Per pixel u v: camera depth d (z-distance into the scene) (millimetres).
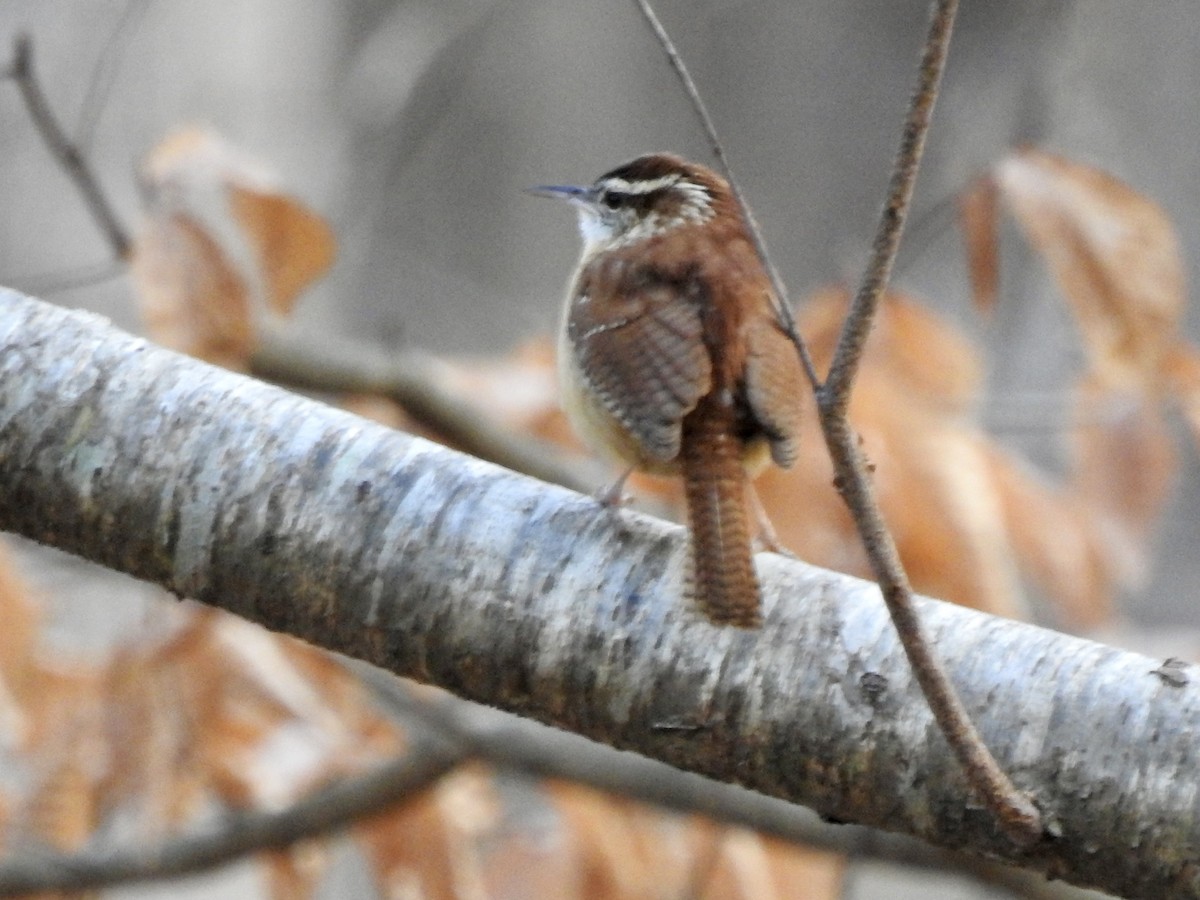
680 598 6090
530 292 19188
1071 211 8742
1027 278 14641
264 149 14398
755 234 5309
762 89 19656
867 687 5848
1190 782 5527
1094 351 8758
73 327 6715
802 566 6223
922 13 19375
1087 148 14156
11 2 13203
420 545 6301
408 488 6387
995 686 5773
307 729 10023
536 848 10023
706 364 6926
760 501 8633
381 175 15555
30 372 6578
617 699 6102
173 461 6457
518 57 19406
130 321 12867
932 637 5871
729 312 7172
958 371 9344
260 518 6391
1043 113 14117
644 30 19594
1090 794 5602
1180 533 17375
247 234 9016
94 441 6500
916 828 5859
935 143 18328
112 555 6559
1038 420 10727
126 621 11023
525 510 6336
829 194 19453
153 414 6520
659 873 9984
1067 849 5641
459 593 6246
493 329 17969
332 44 15344
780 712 5922
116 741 9500
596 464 11281
